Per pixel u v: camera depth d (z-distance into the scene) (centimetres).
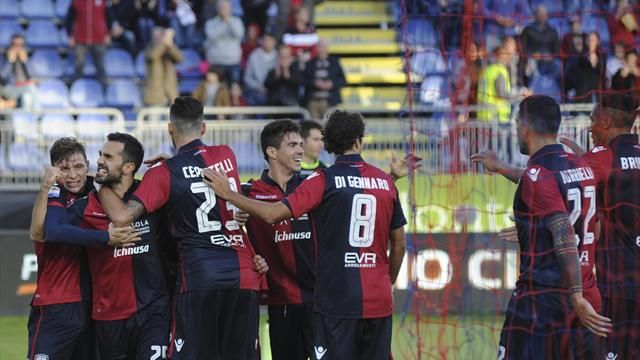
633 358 2220
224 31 4991
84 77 5225
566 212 1969
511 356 2027
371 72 5631
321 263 2062
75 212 2139
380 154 4250
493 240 3753
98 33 5197
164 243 2184
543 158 2019
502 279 3703
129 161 2130
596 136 2262
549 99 2050
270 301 2303
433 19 4056
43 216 2077
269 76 4734
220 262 2095
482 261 3706
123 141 2131
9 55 4903
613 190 2208
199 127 2159
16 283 3953
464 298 3569
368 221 2055
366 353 2072
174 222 2112
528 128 2045
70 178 2172
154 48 4825
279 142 2325
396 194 2114
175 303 2102
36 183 4362
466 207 3794
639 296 2216
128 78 5291
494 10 4316
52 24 5566
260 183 2353
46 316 2153
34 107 4831
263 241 2297
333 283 2042
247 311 2125
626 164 2211
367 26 5900
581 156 2245
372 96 5466
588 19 4347
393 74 5625
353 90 5469
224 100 4684
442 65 4075
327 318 2039
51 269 2156
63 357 2156
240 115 4609
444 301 3306
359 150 2112
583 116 3906
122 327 2123
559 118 2039
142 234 2122
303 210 2030
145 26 5322
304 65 4725
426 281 3422
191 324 2080
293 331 2308
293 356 2320
